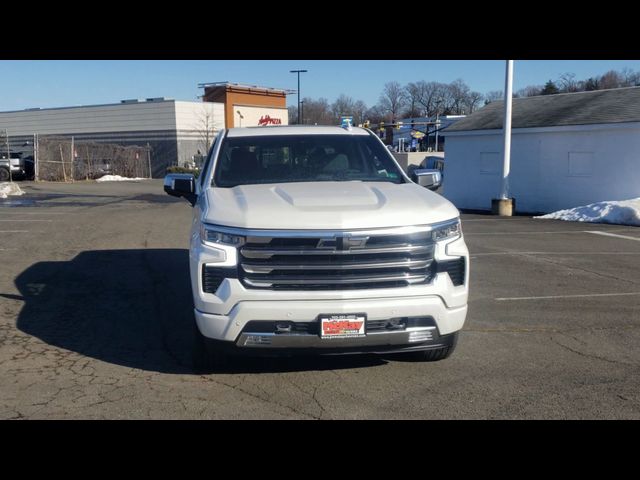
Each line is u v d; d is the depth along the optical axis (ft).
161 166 161.27
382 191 17.25
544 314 23.58
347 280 14.85
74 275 30.32
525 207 71.97
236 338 14.89
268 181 19.15
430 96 266.57
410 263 15.16
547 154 69.15
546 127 68.03
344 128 22.07
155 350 19.12
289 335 14.74
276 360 18.02
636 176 62.18
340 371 17.19
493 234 47.96
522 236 46.65
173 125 158.61
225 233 14.99
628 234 47.88
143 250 38.29
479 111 83.71
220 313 14.88
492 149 75.61
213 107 165.68
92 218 57.11
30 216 58.34
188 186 20.16
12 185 92.63
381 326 15.07
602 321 22.65
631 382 16.55
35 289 27.30
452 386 16.17
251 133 21.07
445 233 15.65
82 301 25.26
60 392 15.67
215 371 17.06
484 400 15.29
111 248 39.01
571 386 16.24
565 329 21.59
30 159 134.10
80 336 20.56
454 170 80.33
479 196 77.92
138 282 28.81
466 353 18.88
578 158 66.59
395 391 15.81
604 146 64.23
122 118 165.37
